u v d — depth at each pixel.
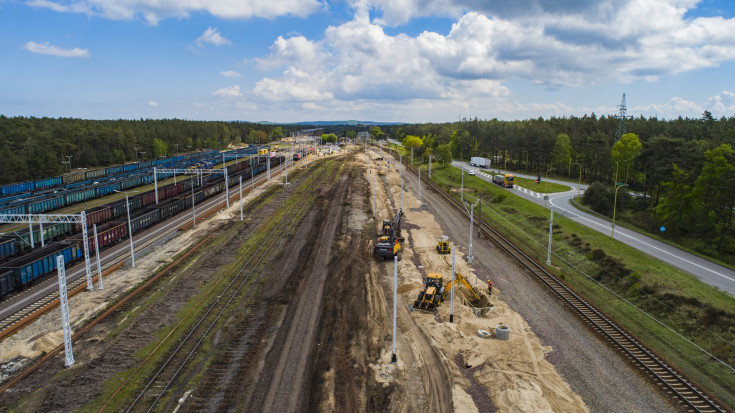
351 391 24.11
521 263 47.16
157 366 26.72
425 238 58.09
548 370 25.72
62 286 26.11
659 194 73.81
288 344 29.47
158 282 41.38
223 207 79.19
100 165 158.50
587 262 47.31
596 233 56.34
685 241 57.97
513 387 23.83
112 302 36.56
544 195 82.75
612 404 22.66
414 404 22.97
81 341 29.94
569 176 114.31
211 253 50.91
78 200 80.50
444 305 35.88
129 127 198.25
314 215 72.06
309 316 33.88
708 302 34.53
